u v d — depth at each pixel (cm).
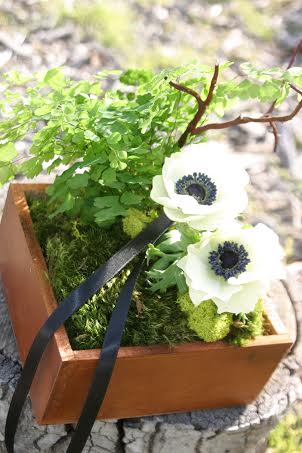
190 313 69
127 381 68
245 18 166
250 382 72
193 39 159
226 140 132
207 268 66
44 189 79
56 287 71
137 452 76
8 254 79
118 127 70
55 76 73
